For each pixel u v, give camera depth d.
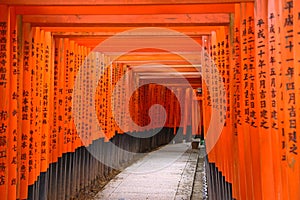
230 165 4.07
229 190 4.10
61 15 4.04
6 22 3.29
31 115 4.21
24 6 3.48
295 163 2.07
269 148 2.62
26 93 4.10
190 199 6.62
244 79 3.16
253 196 2.96
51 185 5.17
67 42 5.61
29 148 4.18
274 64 2.40
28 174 4.17
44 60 4.66
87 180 6.93
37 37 4.38
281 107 2.29
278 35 2.36
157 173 9.46
